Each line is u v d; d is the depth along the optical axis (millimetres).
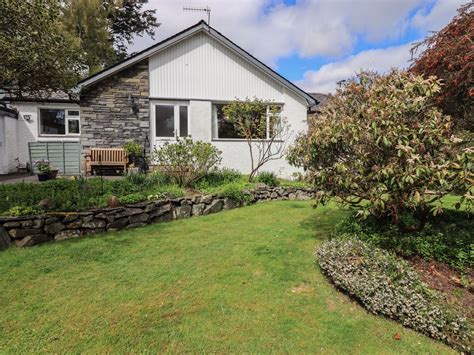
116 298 3049
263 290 3254
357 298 3082
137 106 10297
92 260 3957
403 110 3574
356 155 3818
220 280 3461
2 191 5645
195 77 10766
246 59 11102
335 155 4109
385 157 3555
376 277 3025
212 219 6227
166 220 6078
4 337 2443
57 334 2492
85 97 9898
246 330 2609
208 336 2518
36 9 5555
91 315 2758
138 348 2357
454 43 5078
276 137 11484
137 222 5625
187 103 10789
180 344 2416
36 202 5078
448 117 3594
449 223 4453
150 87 10375
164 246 4527
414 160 3164
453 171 3105
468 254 3492
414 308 2713
